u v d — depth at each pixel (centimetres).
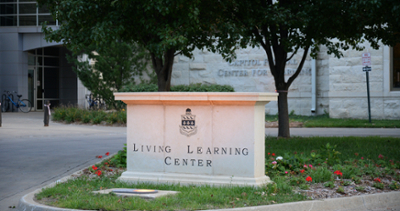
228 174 687
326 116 2158
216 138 693
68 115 1988
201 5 1022
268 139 1252
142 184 697
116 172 818
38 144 1274
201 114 700
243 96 667
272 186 639
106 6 994
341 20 1112
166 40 929
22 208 577
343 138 1288
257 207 552
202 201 582
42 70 2959
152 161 725
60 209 543
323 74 2191
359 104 2084
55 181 736
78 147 1211
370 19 1089
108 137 1478
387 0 1027
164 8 912
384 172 784
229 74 2291
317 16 1098
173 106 714
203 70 2319
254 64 2261
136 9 982
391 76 2067
